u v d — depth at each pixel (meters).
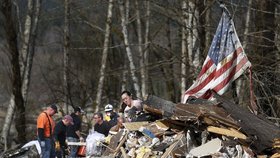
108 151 22.22
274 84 31.83
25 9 48.25
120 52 62.62
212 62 23.94
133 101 24.16
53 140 25.92
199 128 20.56
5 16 40.81
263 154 19.92
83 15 51.84
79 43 64.12
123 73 47.88
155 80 51.41
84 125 46.75
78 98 55.34
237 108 21.62
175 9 37.50
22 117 42.25
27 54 44.16
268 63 32.97
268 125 20.91
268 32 33.91
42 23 61.62
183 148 20.09
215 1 34.28
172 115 21.25
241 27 35.53
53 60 68.75
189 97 23.22
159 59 50.12
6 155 27.67
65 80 48.50
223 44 23.94
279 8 34.81
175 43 45.91
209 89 23.72
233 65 23.81
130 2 48.62
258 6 34.47
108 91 56.94
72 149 26.50
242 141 19.88
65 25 48.66
